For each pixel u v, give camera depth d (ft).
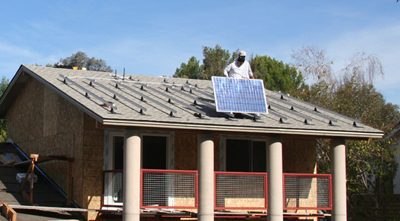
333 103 83.15
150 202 44.32
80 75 59.36
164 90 57.93
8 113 73.05
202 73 158.92
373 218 80.18
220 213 48.78
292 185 51.16
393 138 83.71
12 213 39.86
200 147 44.83
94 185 47.80
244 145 57.36
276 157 47.65
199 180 44.60
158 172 43.80
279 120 49.47
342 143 51.67
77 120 49.62
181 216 47.67
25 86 66.03
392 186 81.71
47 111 58.18
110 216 47.32
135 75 65.10
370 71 97.60
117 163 49.65
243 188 48.60
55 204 48.49
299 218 58.85
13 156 61.82
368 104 86.53
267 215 47.47
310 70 102.06
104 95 48.93
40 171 58.08
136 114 42.34
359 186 79.46
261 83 50.88
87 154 47.88
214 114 47.98
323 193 51.44
